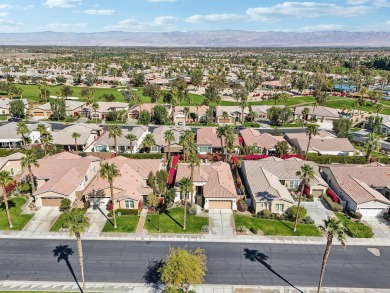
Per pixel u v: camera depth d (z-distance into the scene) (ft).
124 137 292.20
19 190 204.03
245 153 284.61
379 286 135.44
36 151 253.85
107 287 132.05
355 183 204.33
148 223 176.45
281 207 188.24
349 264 147.74
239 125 386.93
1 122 378.32
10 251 152.66
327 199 201.77
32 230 168.55
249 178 213.46
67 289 130.72
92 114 407.23
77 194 199.93
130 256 150.61
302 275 140.67
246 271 142.20
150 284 134.00
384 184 210.79
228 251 155.22
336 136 336.49
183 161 260.01
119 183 195.00
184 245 159.02
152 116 390.01
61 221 176.45
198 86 647.56
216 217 184.24
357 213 185.47
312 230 173.27
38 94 530.68
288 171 222.89
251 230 171.12
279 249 157.69
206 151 292.20
